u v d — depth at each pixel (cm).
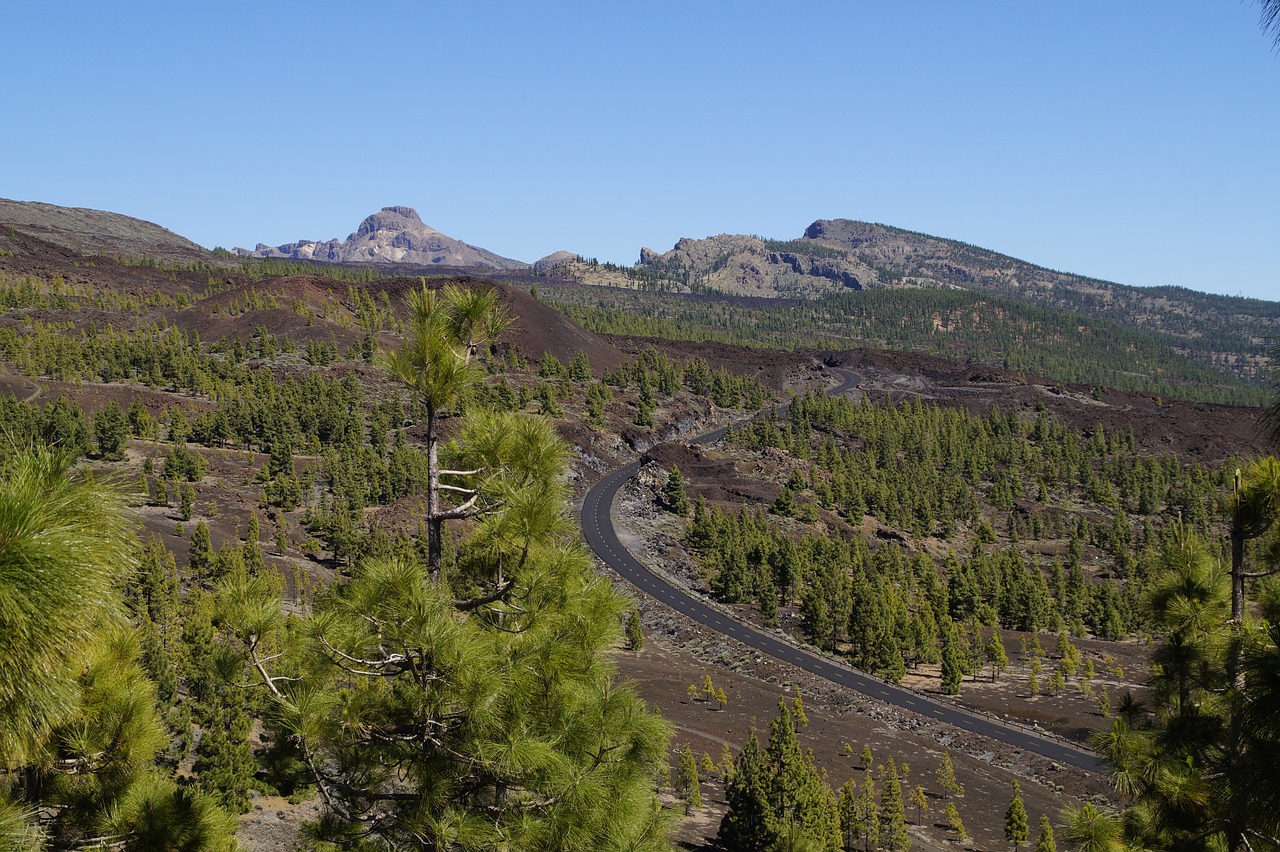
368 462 12350
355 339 18250
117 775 940
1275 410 729
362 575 1012
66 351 15388
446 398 1136
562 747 1013
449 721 1032
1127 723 1214
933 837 5553
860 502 14138
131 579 530
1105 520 16225
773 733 4869
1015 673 9631
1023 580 11575
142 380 15350
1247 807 853
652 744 1073
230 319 19462
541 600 1048
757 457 16250
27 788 878
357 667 1024
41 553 465
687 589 10350
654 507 13438
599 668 1111
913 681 9156
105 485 528
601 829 976
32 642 473
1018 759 6944
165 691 3703
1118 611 11500
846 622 9688
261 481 12181
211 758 3600
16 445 525
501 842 944
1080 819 1213
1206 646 1187
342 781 1122
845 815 5303
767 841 4544
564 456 1175
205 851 953
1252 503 1146
